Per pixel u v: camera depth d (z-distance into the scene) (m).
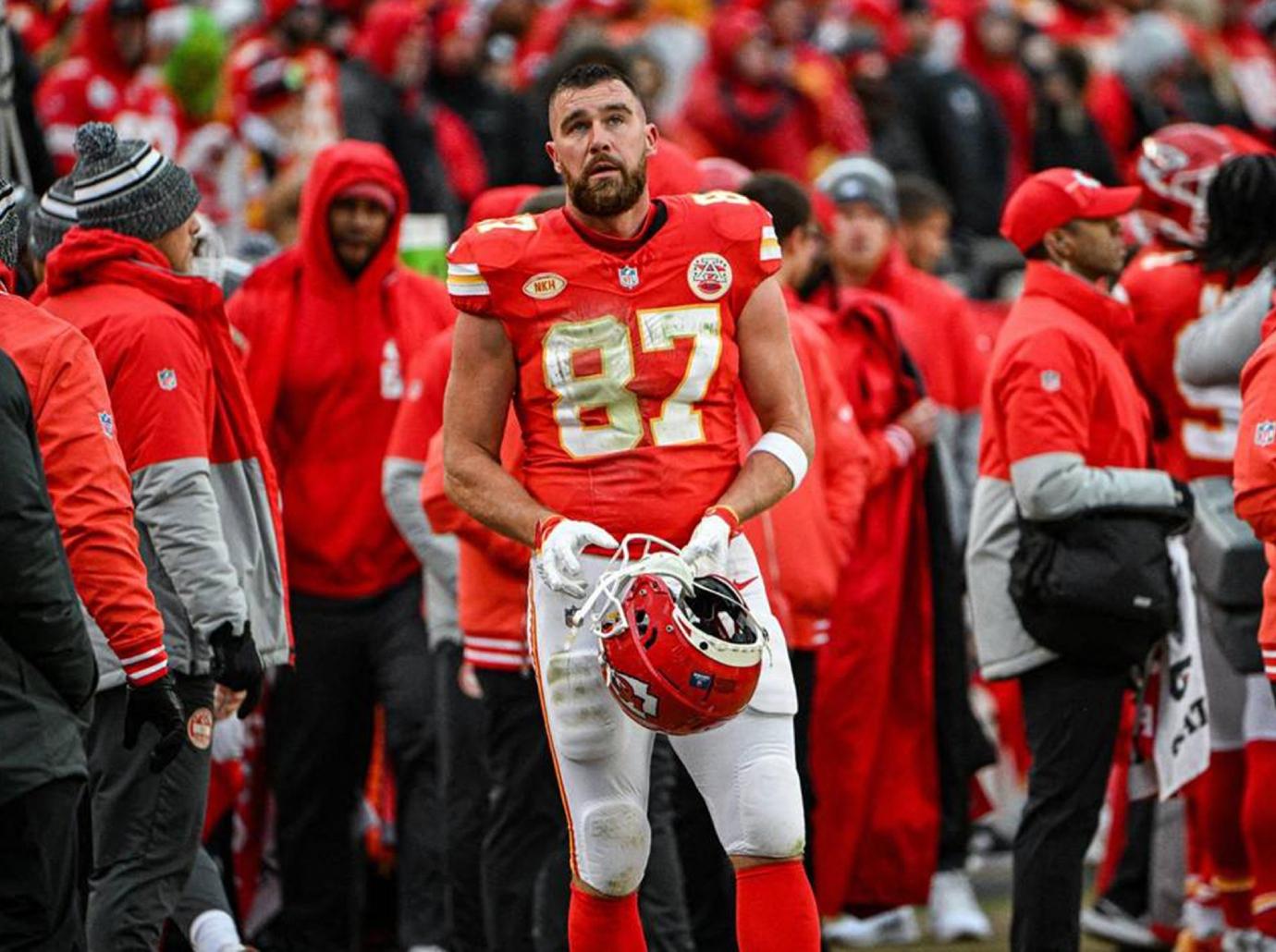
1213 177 24.97
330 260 27.03
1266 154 24.88
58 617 16.52
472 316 18.69
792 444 18.72
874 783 27.70
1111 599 22.34
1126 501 22.62
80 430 18.00
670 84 48.47
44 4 43.25
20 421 16.52
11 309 18.22
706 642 17.22
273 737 26.95
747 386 19.05
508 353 18.72
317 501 26.91
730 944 25.22
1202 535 24.83
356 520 26.92
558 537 17.84
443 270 32.16
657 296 18.47
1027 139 48.44
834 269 31.38
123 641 18.22
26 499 16.33
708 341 18.55
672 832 23.19
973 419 31.36
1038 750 23.16
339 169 26.86
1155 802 27.30
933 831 27.77
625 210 18.36
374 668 27.02
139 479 20.50
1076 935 23.06
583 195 18.28
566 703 18.58
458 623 25.70
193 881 23.11
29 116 32.25
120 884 20.42
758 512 18.52
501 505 18.47
